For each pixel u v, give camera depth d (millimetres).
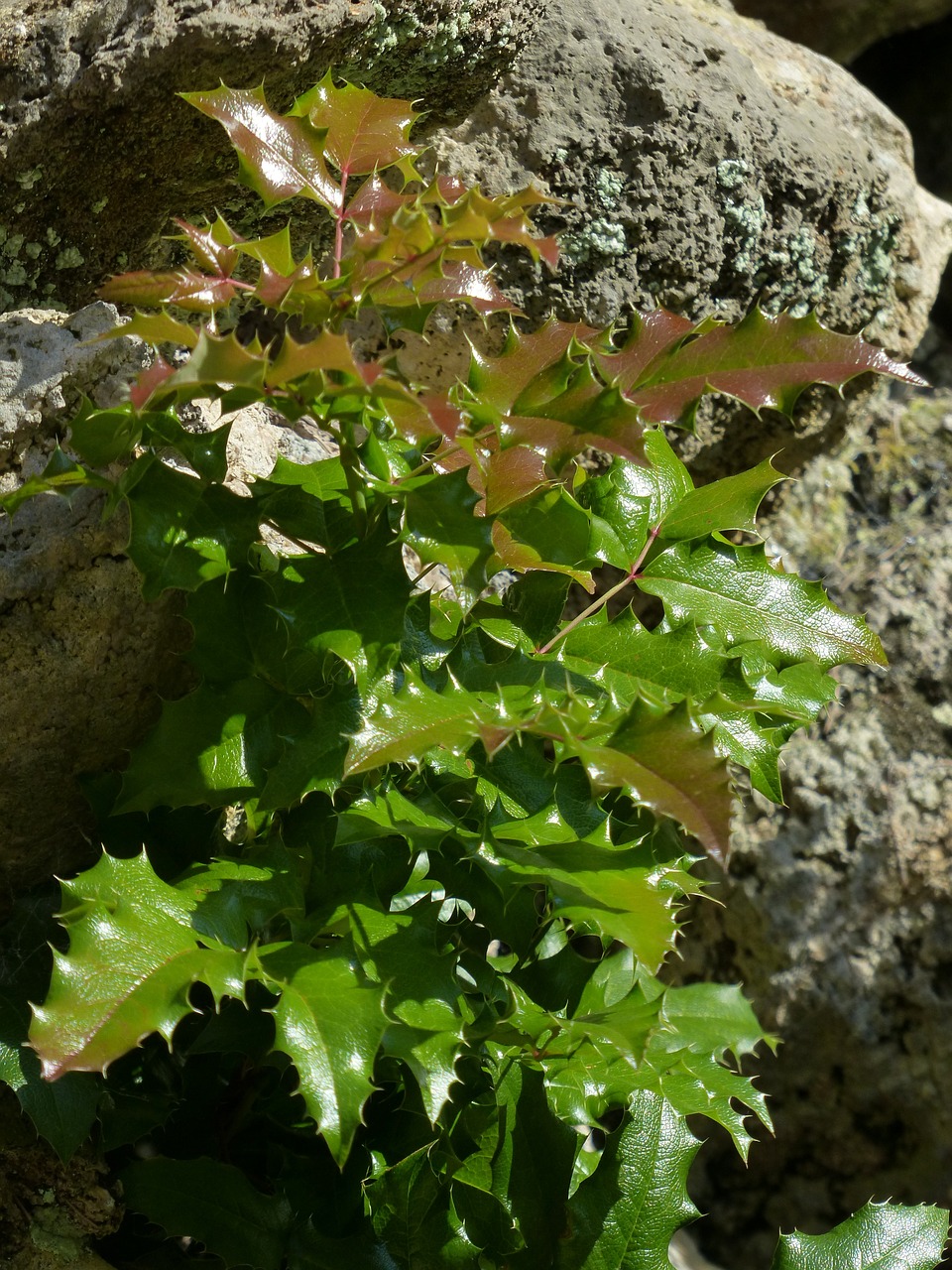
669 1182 638
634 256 810
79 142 675
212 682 606
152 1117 637
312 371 545
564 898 558
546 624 634
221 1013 611
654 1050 660
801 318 608
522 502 614
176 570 591
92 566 636
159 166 698
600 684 616
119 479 601
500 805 590
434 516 583
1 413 627
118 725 668
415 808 582
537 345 612
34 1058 616
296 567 588
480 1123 633
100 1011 523
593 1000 664
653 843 641
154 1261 671
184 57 658
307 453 734
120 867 562
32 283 713
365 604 579
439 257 569
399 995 558
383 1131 645
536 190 590
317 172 613
